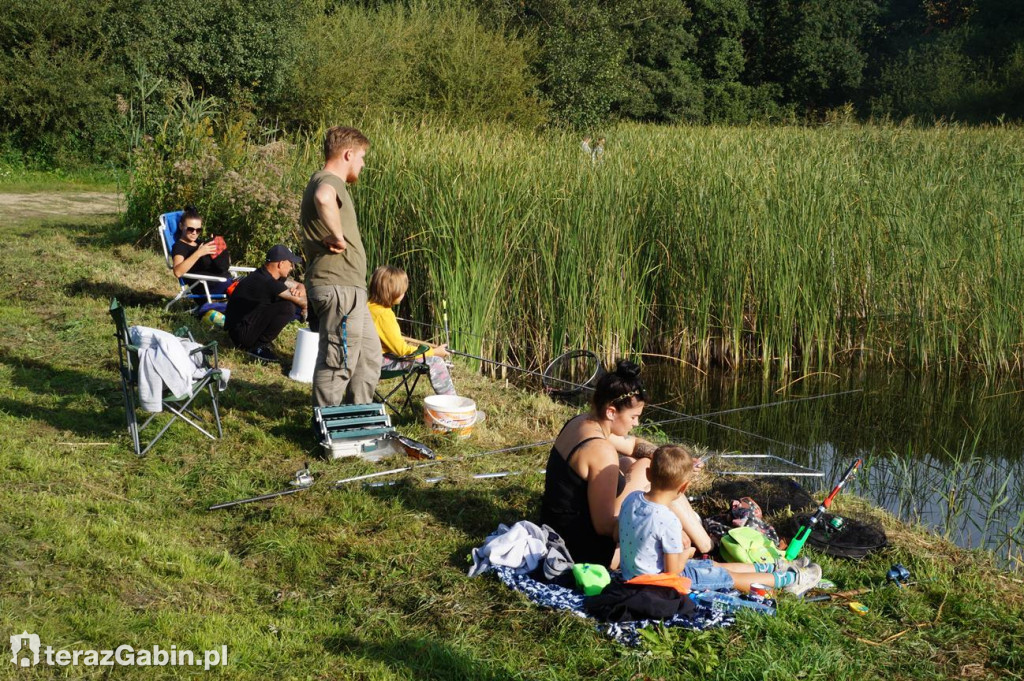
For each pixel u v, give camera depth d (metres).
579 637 3.56
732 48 43.84
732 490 5.17
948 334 9.39
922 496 6.34
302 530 4.46
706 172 9.82
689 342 9.63
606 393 4.12
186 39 20.88
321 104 22.20
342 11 25.53
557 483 4.20
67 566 3.78
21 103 19.83
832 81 44.22
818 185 9.95
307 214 5.26
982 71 36.84
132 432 5.20
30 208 14.55
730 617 3.69
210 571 3.97
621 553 3.85
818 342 9.47
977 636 3.75
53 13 20.27
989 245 9.54
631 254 9.32
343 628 3.62
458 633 3.61
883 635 3.71
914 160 12.27
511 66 24.91
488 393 7.15
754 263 9.49
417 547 4.33
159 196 11.02
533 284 9.30
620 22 36.03
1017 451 7.39
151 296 8.71
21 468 4.73
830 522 4.64
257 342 7.39
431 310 9.31
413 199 9.48
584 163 10.09
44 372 6.43
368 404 5.55
